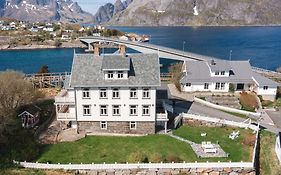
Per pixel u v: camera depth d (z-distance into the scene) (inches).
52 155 1876.2
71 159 1834.4
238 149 1929.1
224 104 2731.3
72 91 2181.3
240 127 2250.2
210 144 1934.1
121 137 2124.8
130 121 2171.5
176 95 2965.1
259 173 1831.9
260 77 3080.7
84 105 2145.7
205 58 4515.3
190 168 1745.8
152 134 2174.0
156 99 2351.1
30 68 5506.9
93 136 2132.1
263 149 2009.1
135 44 6171.3
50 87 3469.5
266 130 2234.3
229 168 1740.9
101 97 2126.0
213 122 2287.2
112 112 2158.0
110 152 1915.6
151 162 1784.0
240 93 2945.4
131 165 1733.5
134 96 2121.1
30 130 2137.1
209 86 3061.0
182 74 3225.9
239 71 3166.8
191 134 2160.4
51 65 5723.4
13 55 6958.7
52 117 2429.9
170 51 5113.2
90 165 1726.1
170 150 1923.0
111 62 2128.4
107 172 1737.2
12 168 1716.3
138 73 2149.4
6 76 2438.5
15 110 2305.6
